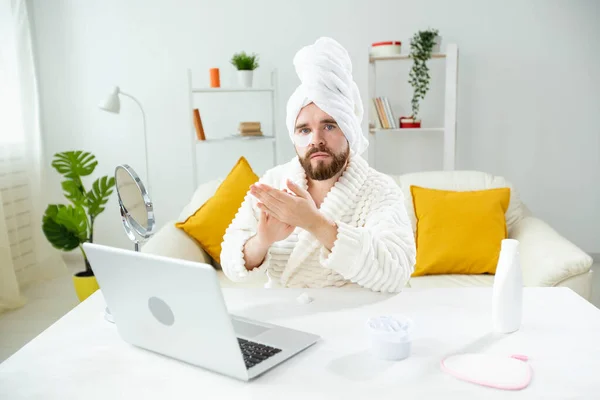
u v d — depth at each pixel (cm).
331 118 124
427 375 84
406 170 364
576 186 357
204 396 79
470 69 348
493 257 226
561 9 338
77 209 284
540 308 113
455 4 342
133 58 360
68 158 292
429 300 119
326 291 126
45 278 344
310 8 350
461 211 233
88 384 84
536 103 349
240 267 124
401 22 347
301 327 104
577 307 113
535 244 212
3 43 314
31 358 94
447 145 322
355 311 113
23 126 332
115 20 357
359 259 112
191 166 370
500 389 79
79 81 364
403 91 354
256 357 90
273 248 135
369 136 331
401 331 89
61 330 106
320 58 123
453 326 104
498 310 99
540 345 94
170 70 360
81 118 368
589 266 187
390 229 125
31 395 81
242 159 253
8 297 291
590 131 350
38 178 340
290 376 84
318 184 139
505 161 357
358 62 353
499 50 345
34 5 356
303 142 127
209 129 366
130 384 83
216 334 80
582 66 343
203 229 235
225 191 242
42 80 365
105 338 102
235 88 325
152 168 371
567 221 362
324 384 82
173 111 364
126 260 83
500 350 93
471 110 352
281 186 147
